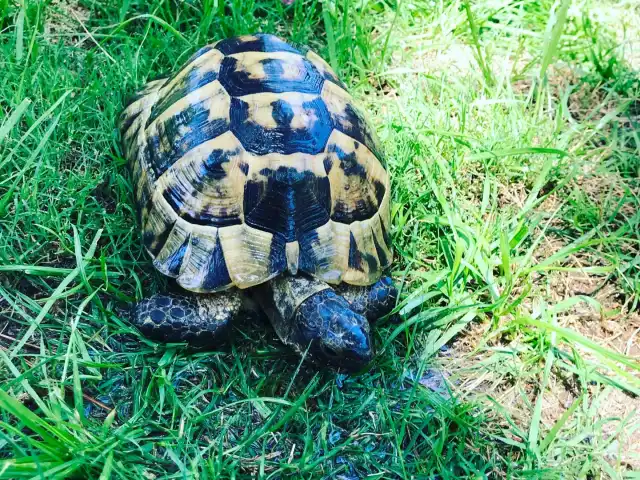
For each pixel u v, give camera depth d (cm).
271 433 28
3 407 23
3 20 41
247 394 29
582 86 48
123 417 28
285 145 29
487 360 32
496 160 40
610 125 45
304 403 29
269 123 29
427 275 34
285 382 30
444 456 28
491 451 29
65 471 23
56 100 37
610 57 49
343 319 27
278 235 28
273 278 29
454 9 49
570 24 52
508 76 46
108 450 24
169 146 31
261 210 28
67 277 29
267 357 30
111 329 30
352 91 43
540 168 41
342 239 30
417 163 39
